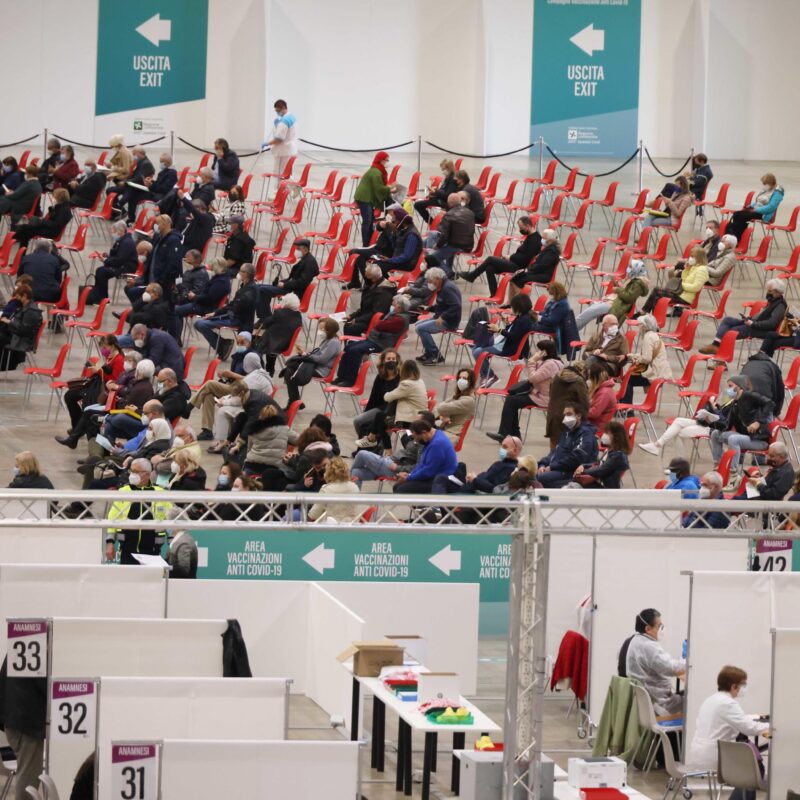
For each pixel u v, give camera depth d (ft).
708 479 115.65
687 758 97.81
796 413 151.02
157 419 138.21
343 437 158.40
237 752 76.23
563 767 103.04
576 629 112.57
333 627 106.42
